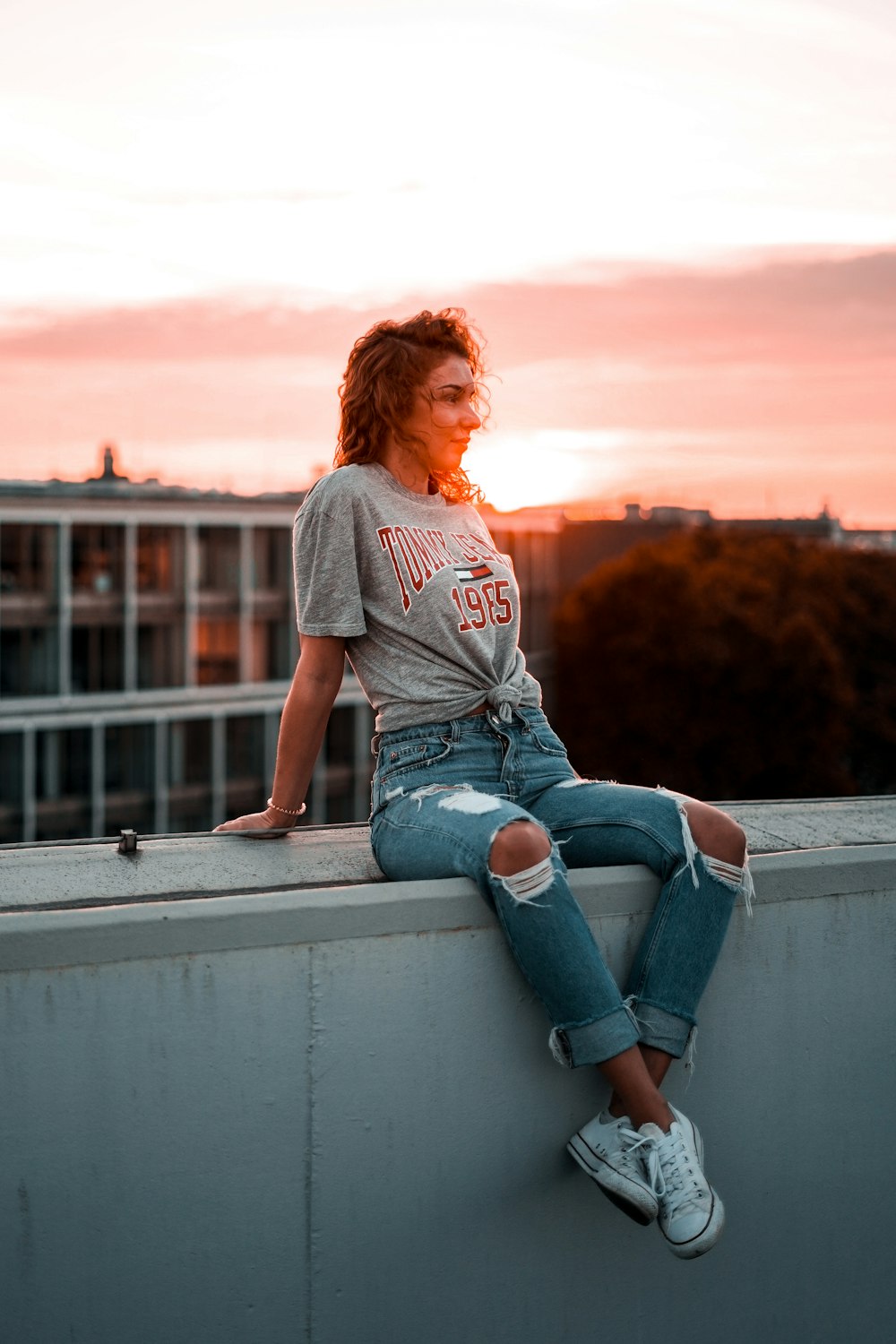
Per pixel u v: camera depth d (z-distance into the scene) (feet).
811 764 111.86
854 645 130.93
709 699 112.47
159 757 106.63
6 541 99.71
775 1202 6.42
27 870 5.98
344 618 6.28
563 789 6.37
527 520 130.21
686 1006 5.84
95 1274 5.21
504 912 5.58
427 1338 5.74
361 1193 5.58
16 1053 5.05
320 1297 5.55
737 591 118.42
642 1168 5.58
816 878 6.33
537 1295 5.95
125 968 5.16
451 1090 5.69
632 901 6.00
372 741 6.52
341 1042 5.49
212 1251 5.37
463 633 6.30
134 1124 5.22
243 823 6.87
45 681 101.55
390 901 5.51
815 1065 6.44
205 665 110.11
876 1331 6.72
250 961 5.33
